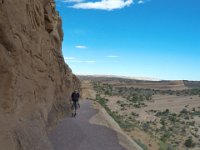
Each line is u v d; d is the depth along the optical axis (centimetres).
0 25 1045
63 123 2114
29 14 1416
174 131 8331
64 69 2589
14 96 1160
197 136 8225
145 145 2777
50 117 1892
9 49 1123
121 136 2153
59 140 1706
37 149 1257
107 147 1784
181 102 17638
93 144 1772
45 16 1873
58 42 2400
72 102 2814
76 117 2506
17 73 1197
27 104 1359
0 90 1055
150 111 12900
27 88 1357
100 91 15538
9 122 1101
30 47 1407
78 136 1855
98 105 3875
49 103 1873
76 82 4347
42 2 1767
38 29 1579
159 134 7219
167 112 12988
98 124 2364
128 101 15025
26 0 1358
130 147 1981
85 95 5903
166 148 3453
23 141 1150
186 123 10431
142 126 7338
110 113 4075
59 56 2406
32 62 1454
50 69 1958
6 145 1016
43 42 1738
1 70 1053
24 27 1314
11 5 1138
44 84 1723
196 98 19750
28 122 1305
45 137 1434
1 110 1066
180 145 6838
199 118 11788
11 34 1128
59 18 2934
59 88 2389
